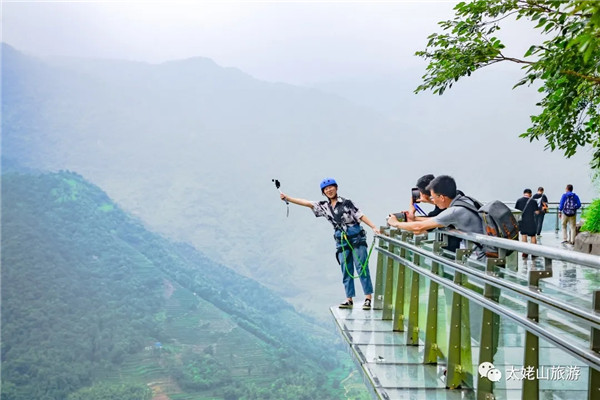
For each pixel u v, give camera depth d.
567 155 6.09
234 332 194.75
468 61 6.06
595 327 2.48
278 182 8.06
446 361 5.22
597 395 2.56
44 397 152.38
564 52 4.21
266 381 165.88
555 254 2.93
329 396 169.25
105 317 187.38
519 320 3.29
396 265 7.39
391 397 4.64
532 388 3.25
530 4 5.05
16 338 176.50
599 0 2.43
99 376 162.25
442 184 5.12
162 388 155.50
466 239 4.51
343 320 7.59
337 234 8.14
